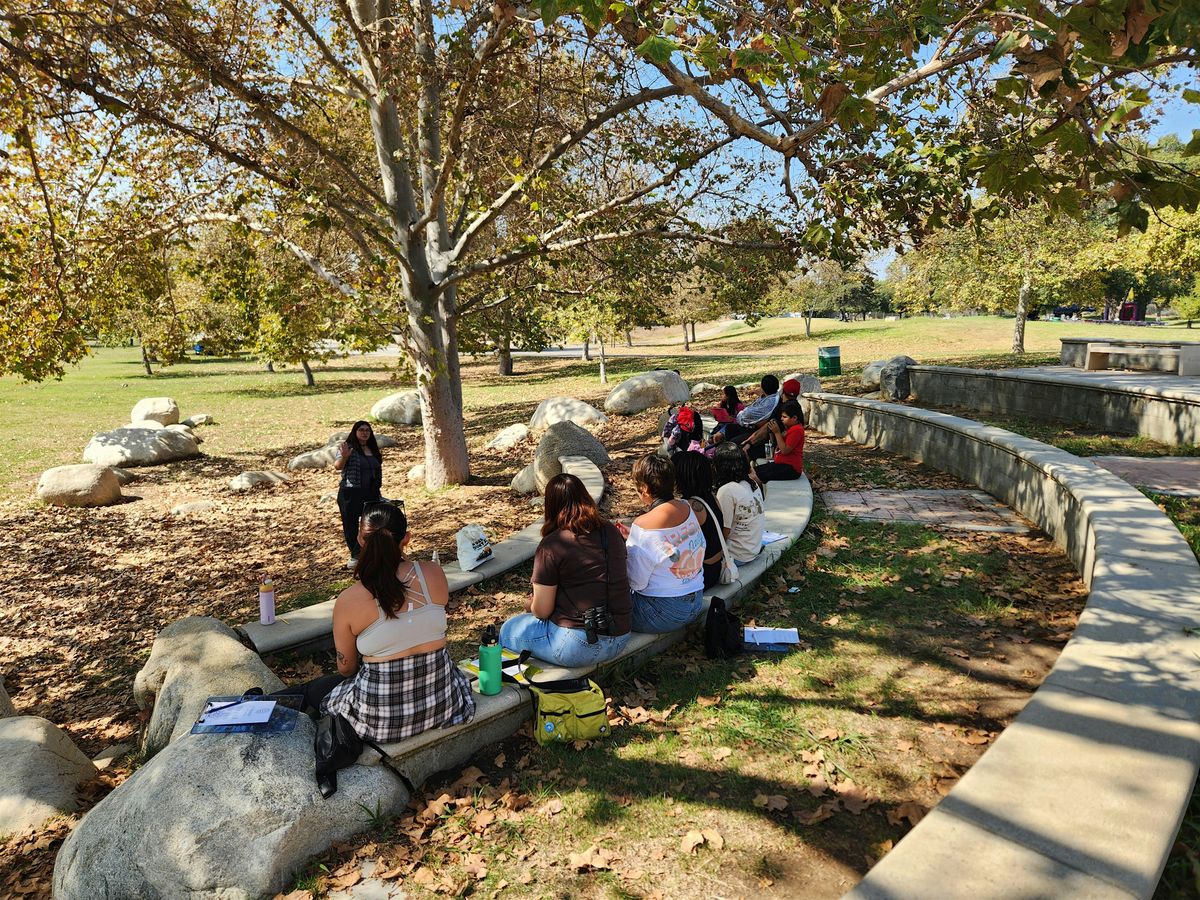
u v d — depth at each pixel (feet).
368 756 12.43
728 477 21.38
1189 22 7.92
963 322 176.45
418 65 30.37
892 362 59.52
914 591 19.77
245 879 10.86
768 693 15.24
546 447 40.91
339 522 40.52
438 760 13.33
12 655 26.11
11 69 27.22
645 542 16.38
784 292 161.07
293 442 73.56
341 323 39.81
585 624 14.87
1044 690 11.05
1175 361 51.37
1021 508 26.55
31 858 13.74
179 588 31.19
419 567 13.19
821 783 12.14
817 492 31.55
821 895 9.84
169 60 31.45
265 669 16.72
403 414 84.99
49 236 36.40
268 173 32.99
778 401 34.40
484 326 54.70
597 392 94.38
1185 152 10.11
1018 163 11.80
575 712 13.83
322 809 11.57
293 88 35.63
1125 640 12.48
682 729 14.20
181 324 47.50
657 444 50.70
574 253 39.06
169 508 47.14
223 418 89.97
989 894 7.47
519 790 12.77
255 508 46.06
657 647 17.10
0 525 43.21
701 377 92.89
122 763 17.42
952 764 12.44
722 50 12.61
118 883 10.92
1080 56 9.83
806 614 18.92
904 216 24.06
